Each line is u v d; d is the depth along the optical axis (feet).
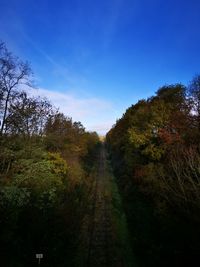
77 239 52.95
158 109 76.95
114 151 184.55
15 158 63.57
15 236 41.16
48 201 56.24
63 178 81.10
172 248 40.68
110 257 46.62
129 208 68.85
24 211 47.19
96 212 71.46
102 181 115.96
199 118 68.03
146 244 47.55
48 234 46.62
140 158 82.58
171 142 65.62
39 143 76.89
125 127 122.21
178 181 46.70
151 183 63.10
